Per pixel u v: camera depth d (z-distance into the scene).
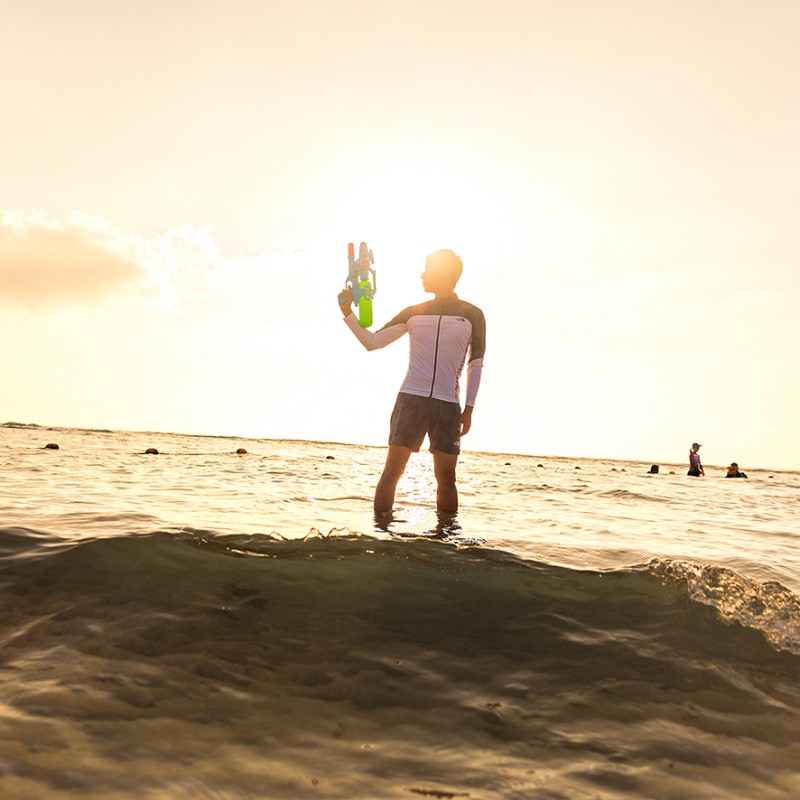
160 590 1.85
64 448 12.50
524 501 5.39
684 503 6.46
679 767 1.09
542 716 1.27
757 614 1.92
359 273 3.85
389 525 3.15
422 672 1.46
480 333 3.78
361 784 0.97
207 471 7.53
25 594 1.78
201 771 0.98
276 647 1.54
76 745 1.02
